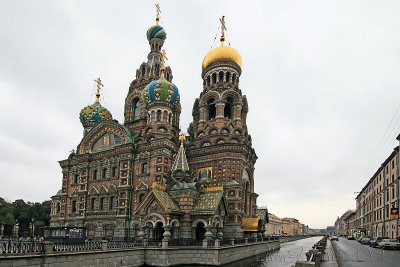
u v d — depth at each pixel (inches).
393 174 2618.1
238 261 1631.4
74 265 1096.8
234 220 2049.7
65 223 2432.3
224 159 2203.5
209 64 2706.7
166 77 2915.8
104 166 2358.5
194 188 1760.6
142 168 2206.0
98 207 2298.2
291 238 4409.5
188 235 1675.7
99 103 2947.8
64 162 2573.8
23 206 4052.7
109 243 1362.0
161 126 2308.1
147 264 1397.6
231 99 2608.3
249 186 2421.3
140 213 1686.8
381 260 1353.3
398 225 2380.7
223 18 2849.4
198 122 2603.3
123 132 2369.6
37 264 983.6
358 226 4798.2
